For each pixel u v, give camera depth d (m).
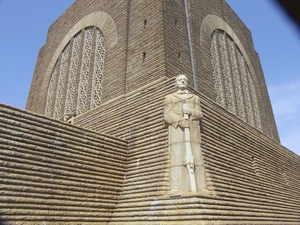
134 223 7.92
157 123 9.86
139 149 9.98
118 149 10.16
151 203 8.03
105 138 9.91
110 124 12.10
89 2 19.08
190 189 7.57
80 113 15.43
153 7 13.55
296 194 15.14
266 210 10.62
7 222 6.42
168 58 11.86
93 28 17.47
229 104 16.84
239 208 8.71
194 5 16.31
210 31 17.39
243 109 18.31
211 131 9.83
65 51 19.84
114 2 16.42
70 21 20.56
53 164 7.92
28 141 7.57
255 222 8.93
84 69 16.73
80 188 8.31
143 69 12.30
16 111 7.69
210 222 6.79
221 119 11.04
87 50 17.27
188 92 9.48
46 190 7.46
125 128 11.17
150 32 12.92
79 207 8.06
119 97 12.66
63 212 7.61
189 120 8.74
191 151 8.21
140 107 11.12
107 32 15.89
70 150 8.55
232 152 10.74
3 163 6.82
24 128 7.66
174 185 7.95
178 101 9.16
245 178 10.62
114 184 9.41
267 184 12.31
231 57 19.72
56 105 18.02
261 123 20.03
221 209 7.73
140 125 10.57
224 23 19.94
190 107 8.99
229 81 17.91
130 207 8.61
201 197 7.34
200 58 14.55
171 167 8.27
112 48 14.81
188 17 15.38
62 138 8.49
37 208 7.11
